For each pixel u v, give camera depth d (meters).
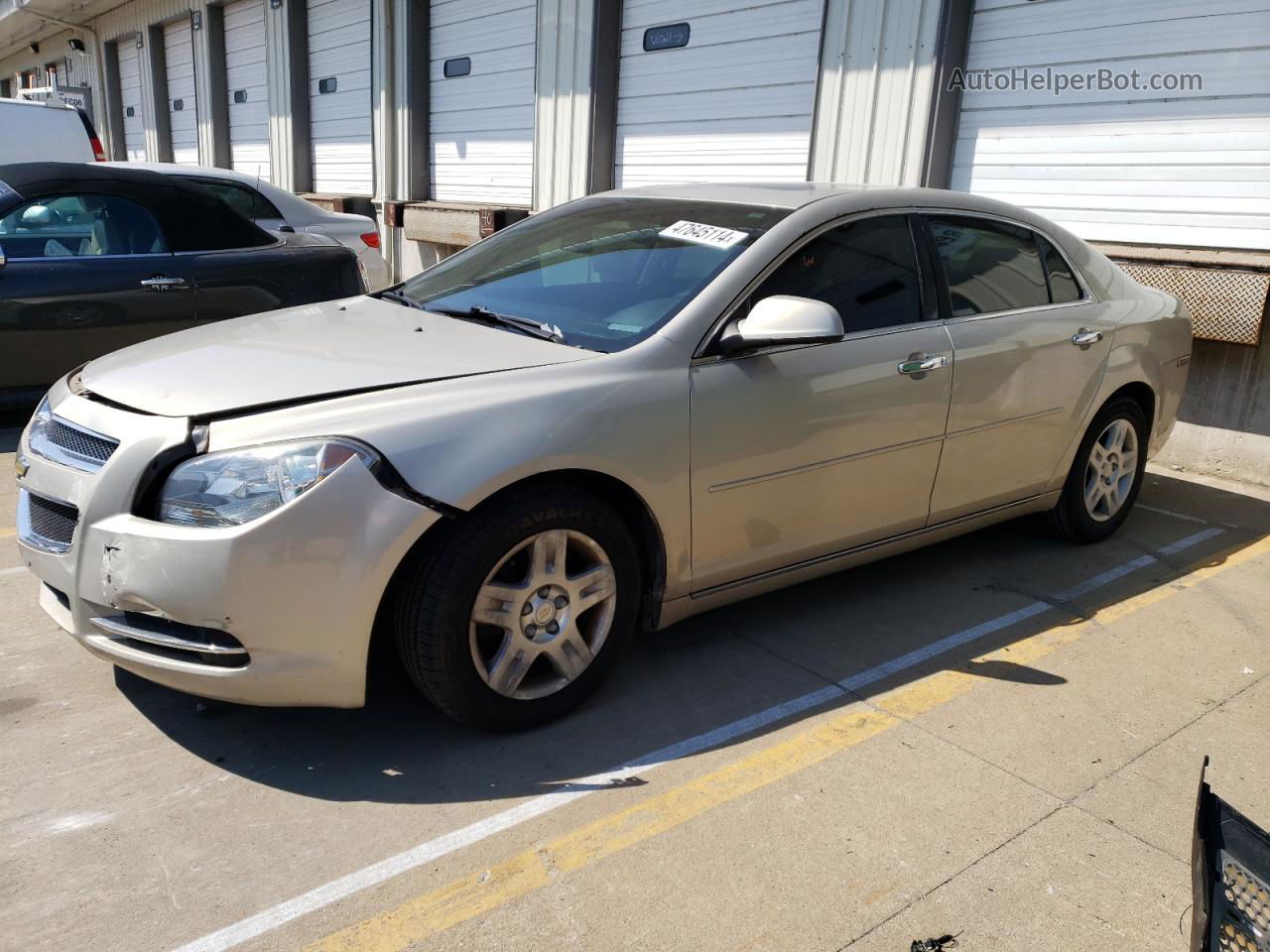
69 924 2.21
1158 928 2.31
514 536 2.78
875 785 2.81
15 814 2.57
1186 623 3.96
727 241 3.44
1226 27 5.62
